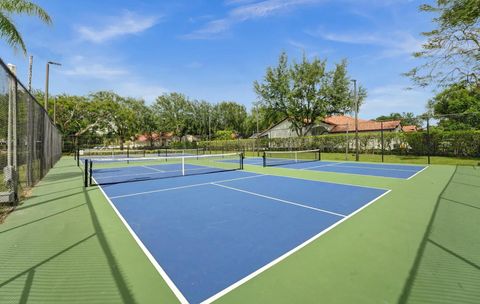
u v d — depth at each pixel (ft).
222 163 63.05
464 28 47.60
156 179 34.71
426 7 49.73
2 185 20.70
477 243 12.29
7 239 13.12
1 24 25.36
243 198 22.54
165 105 204.03
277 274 9.50
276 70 106.32
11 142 21.34
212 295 8.20
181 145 157.28
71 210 18.76
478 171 40.47
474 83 50.67
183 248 11.94
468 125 62.90
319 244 12.28
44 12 28.37
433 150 63.46
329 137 88.22
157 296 8.19
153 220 16.26
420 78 55.01
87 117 132.87
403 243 12.34
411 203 20.38
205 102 228.02
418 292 8.33
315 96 102.58
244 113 245.65
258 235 13.55
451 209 18.39
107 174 40.73
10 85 21.11
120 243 12.57
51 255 11.25
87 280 9.18
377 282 8.91
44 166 38.78
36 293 8.43
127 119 143.54
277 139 107.14
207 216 17.11
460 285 8.74
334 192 25.09
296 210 18.52
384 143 74.02
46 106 59.36
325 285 8.72
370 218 16.43
